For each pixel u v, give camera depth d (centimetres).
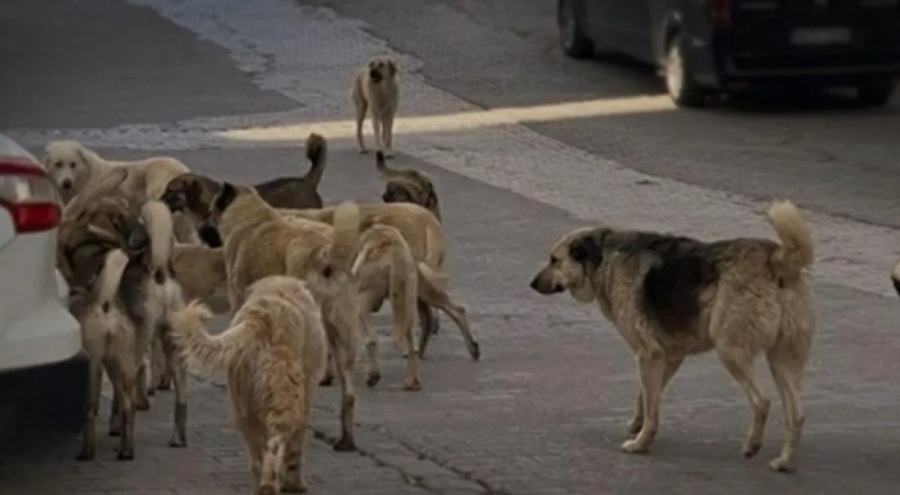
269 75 3475
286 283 1102
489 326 1702
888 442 1272
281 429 1055
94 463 1191
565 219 2253
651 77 3356
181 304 1233
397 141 2845
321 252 1252
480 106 3153
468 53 3638
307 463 1196
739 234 2148
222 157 2680
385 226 1462
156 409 1360
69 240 1251
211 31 3947
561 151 2747
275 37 3862
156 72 3516
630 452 1238
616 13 3316
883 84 3066
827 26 2944
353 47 3738
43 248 1011
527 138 2858
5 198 996
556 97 3206
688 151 2714
